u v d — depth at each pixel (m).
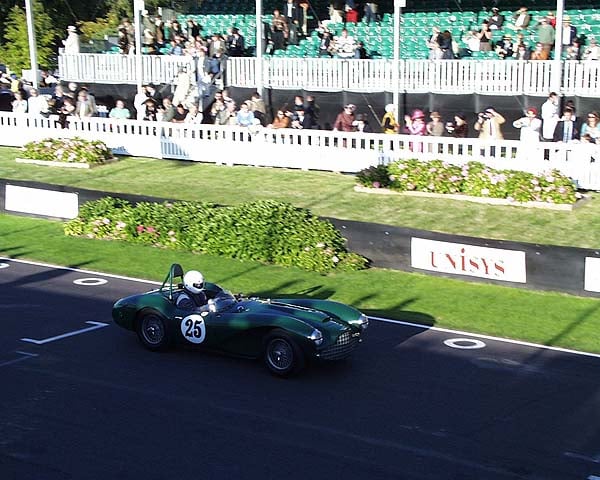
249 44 31.53
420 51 28.42
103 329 13.34
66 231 20.05
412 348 12.45
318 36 29.81
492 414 9.96
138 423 9.71
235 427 9.59
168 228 18.72
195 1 45.50
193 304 12.16
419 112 23.25
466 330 13.29
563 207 18.89
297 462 8.69
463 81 25.16
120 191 22.70
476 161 20.89
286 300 12.39
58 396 10.56
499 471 8.49
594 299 14.75
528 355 12.11
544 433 9.41
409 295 15.20
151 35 31.77
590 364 11.73
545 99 24.03
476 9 29.09
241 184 22.84
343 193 21.36
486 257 15.72
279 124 25.06
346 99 27.14
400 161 21.39
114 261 17.67
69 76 32.19
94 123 27.67
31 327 13.40
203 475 8.41
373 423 9.69
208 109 28.61
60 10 47.34
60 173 25.05
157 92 30.23
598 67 23.12
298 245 17.12
